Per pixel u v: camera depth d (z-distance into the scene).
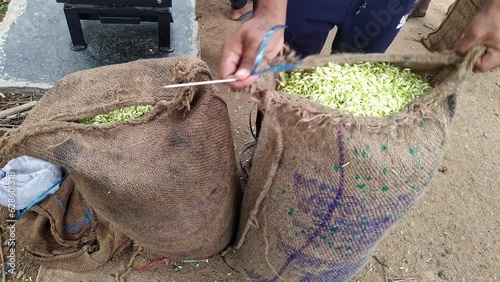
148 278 1.98
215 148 1.49
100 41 2.76
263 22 1.27
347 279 1.83
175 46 2.81
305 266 1.62
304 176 1.33
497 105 3.02
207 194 1.56
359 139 1.21
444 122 1.27
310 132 1.24
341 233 1.44
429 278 2.12
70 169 1.39
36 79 2.54
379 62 1.43
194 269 2.03
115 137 1.43
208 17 3.36
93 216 2.03
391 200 1.33
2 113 2.38
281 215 1.49
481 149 2.73
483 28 1.23
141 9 2.52
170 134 1.44
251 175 1.68
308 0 1.84
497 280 2.16
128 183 1.41
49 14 2.85
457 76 1.21
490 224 2.36
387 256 2.17
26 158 2.02
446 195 2.46
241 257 1.92
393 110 1.32
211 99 1.45
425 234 2.27
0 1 3.06
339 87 1.33
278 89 1.36
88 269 1.96
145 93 1.49
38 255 1.95
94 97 1.48
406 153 1.25
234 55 1.24
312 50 2.10
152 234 1.63
